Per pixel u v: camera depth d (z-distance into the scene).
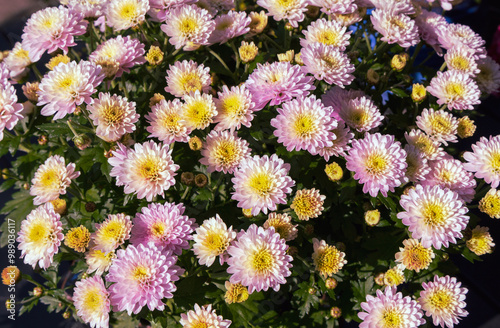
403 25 0.54
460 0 0.60
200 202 0.50
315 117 0.47
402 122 0.54
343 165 0.51
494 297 0.66
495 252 0.70
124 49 0.50
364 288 0.50
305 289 0.49
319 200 0.47
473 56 0.55
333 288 0.48
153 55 0.51
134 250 0.43
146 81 0.55
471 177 0.50
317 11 0.57
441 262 0.51
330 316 0.50
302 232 0.49
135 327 0.50
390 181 0.46
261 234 0.44
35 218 0.46
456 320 0.46
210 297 0.48
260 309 0.49
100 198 0.51
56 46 0.51
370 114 0.50
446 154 0.51
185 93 0.49
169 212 0.45
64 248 0.49
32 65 0.54
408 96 0.55
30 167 0.53
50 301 0.52
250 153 0.49
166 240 0.44
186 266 0.49
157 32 0.59
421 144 0.50
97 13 0.53
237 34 0.52
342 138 0.49
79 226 0.49
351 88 0.55
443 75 0.52
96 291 0.45
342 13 0.53
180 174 0.51
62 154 0.52
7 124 0.48
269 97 0.48
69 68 0.47
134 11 0.52
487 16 0.90
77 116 0.53
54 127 0.50
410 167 0.49
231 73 0.55
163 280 0.43
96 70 0.48
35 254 0.46
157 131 0.48
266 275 0.43
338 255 0.47
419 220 0.46
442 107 0.54
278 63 0.49
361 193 0.52
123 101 0.48
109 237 0.45
